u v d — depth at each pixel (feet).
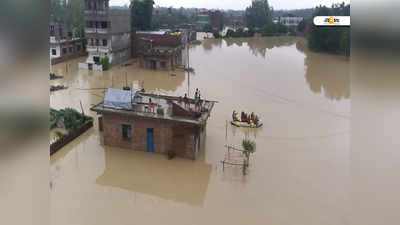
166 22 393.70
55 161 64.90
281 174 62.59
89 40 164.25
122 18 175.83
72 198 52.29
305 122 91.76
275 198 54.54
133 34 189.78
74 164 63.98
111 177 59.72
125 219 47.85
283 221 48.47
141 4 241.96
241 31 349.00
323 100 114.21
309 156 70.44
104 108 70.74
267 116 96.32
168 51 161.79
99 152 69.62
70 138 73.97
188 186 57.82
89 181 57.93
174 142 68.33
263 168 64.85
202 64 179.52
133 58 192.34
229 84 134.82
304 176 61.82
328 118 95.35
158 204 52.16
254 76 151.12
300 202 53.42
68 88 122.31
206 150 72.90
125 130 71.36
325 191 56.59
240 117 92.84
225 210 51.13
